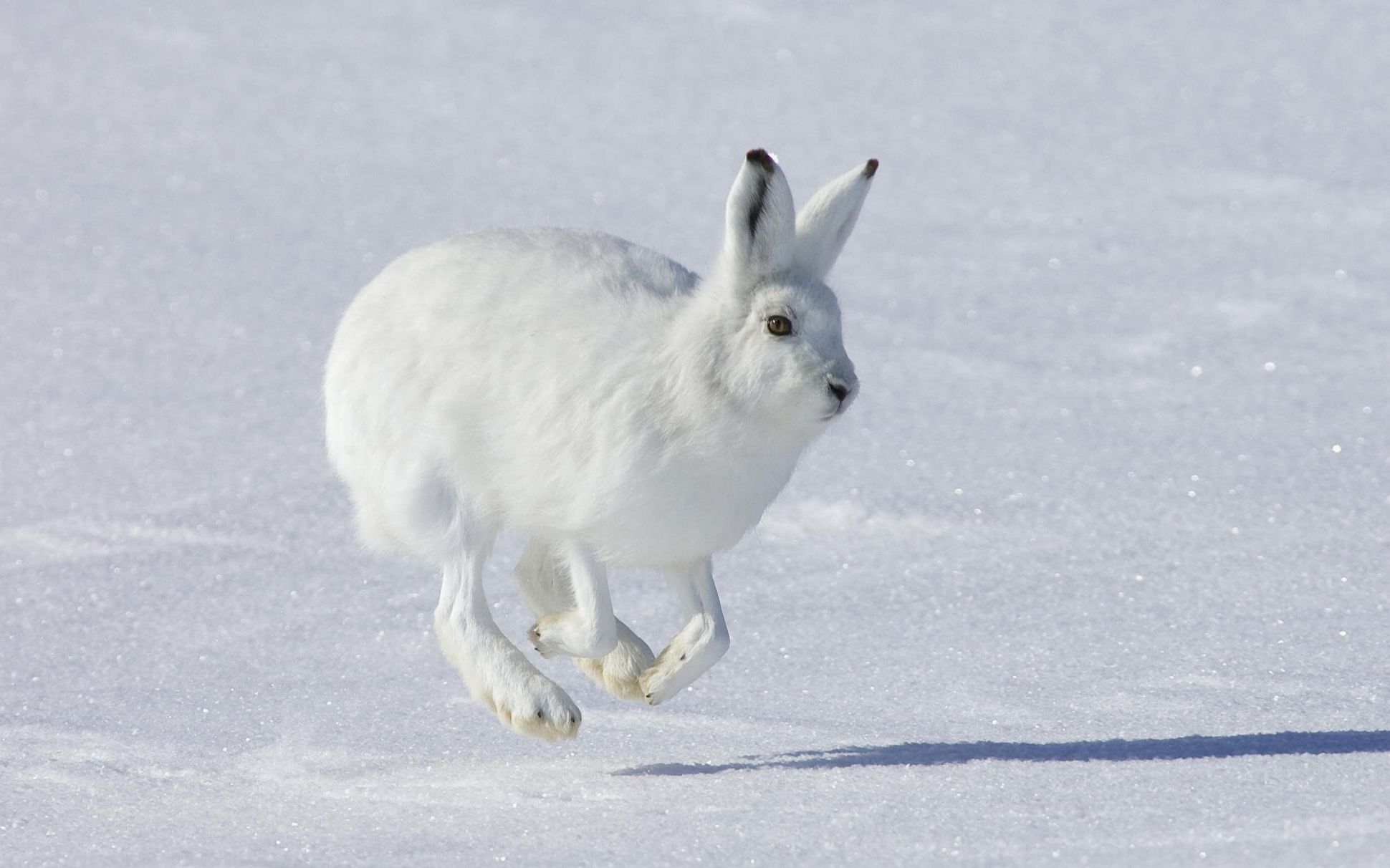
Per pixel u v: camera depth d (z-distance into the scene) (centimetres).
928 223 4056
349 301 3516
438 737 1686
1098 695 1730
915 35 5659
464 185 4378
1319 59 5312
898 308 3447
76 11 5881
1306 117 4822
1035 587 2103
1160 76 5228
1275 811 1288
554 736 1591
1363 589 2028
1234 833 1251
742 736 1658
